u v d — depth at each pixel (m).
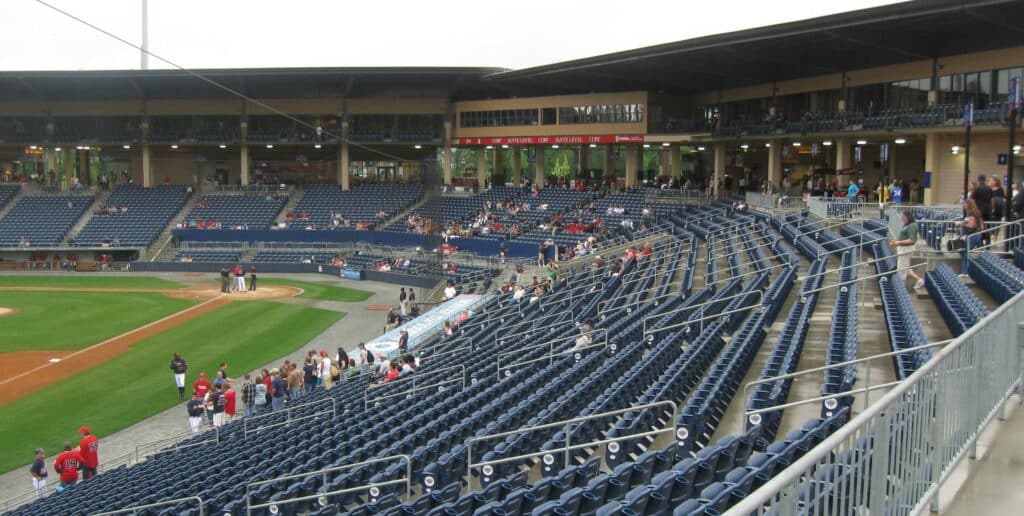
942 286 20.25
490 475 13.27
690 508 6.73
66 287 61.22
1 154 87.25
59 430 28.30
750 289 24.56
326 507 14.35
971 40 42.03
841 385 11.94
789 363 14.54
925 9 35.69
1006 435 9.35
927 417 7.49
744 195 56.00
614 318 27.55
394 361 29.61
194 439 25.67
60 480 22.81
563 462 13.54
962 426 8.45
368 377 30.39
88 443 23.45
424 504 12.21
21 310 51.00
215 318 48.44
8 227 75.25
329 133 80.38
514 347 27.56
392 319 42.38
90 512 18.53
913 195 46.47
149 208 77.81
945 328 17.62
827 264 29.45
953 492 7.77
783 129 53.75
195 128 81.44
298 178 87.19
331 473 16.73
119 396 32.34
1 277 67.44
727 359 16.23
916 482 7.22
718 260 36.47
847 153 51.09
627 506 7.95
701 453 9.43
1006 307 10.05
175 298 55.84
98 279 66.12
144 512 17.47
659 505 8.39
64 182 85.38
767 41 43.69
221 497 17.19
